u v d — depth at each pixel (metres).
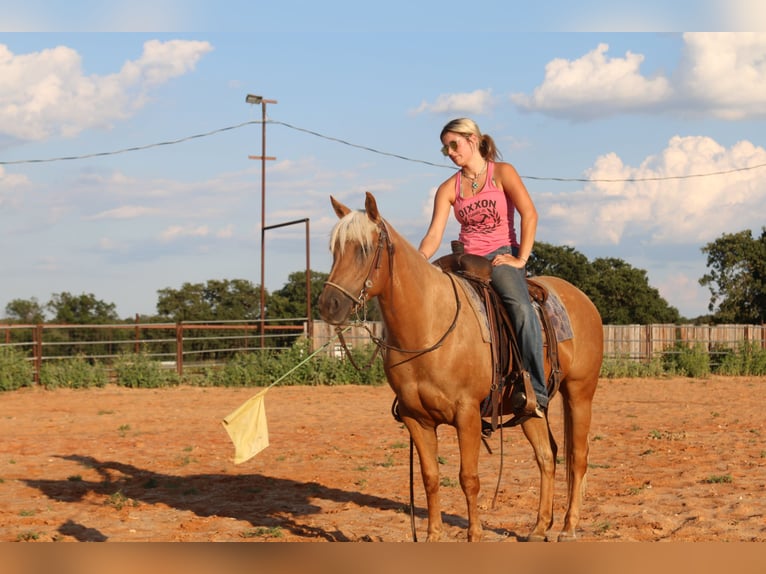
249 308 60.44
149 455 10.71
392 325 5.23
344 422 14.50
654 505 7.29
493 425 5.49
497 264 5.75
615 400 18.66
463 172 6.00
